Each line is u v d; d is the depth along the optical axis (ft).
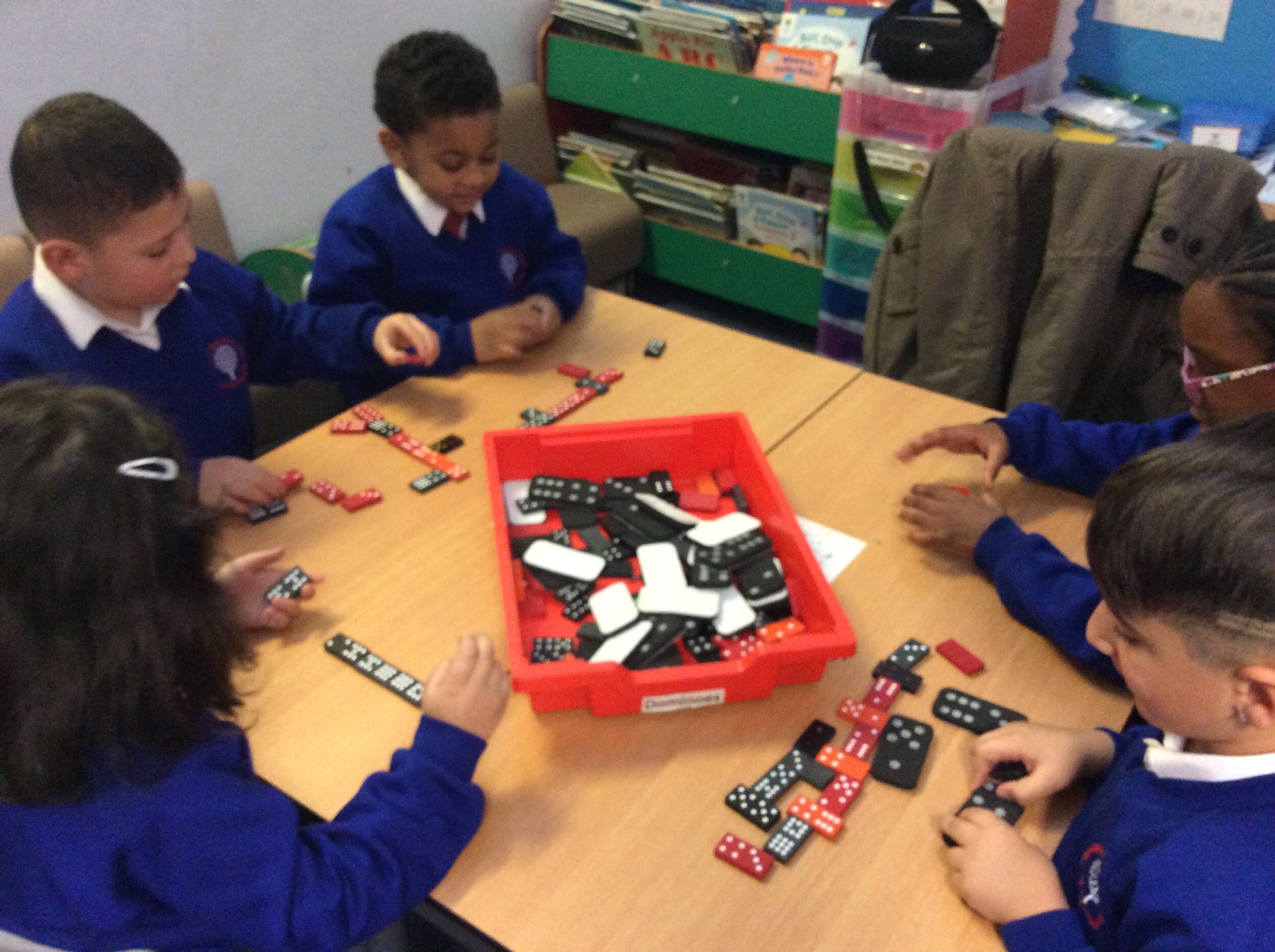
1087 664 3.18
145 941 2.41
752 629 3.32
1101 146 5.19
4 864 2.19
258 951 2.35
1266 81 7.45
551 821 2.73
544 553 3.58
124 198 3.59
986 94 7.36
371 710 3.06
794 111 8.48
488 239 5.67
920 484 3.93
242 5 7.39
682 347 5.21
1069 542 3.80
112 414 2.12
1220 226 5.08
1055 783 2.67
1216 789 2.12
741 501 4.01
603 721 3.06
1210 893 1.98
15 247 6.37
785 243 9.42
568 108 10.46
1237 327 3.09
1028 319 5.70
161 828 2.21
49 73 6.49
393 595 3.54
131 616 2.03
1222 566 1.87
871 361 6.73
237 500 3.94
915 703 3.10
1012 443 4.07
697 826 2.72
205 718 2.36
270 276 7.89
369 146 8.94
